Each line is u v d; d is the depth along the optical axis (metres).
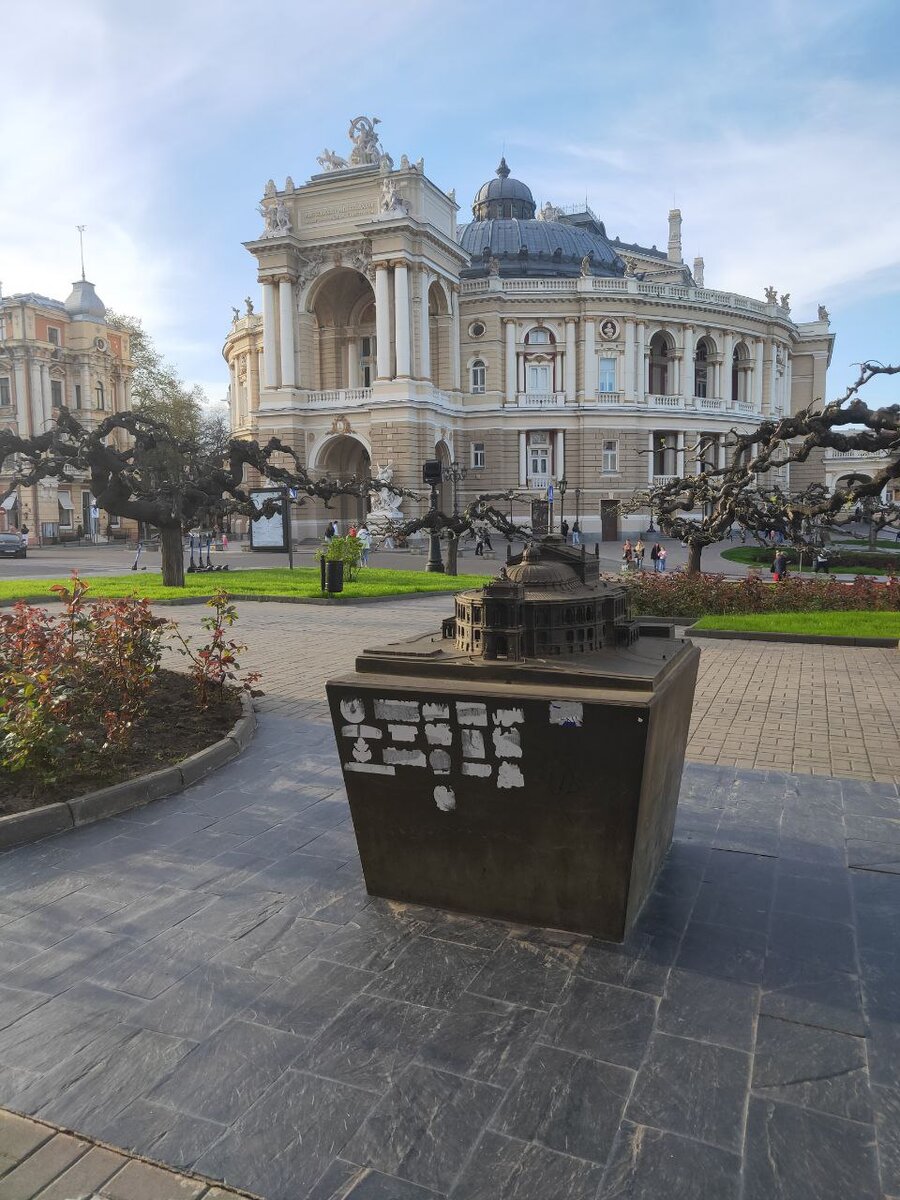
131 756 6.67
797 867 4.77
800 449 17.12
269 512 23.75
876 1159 2.63
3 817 5.37
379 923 4.11
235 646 8.62
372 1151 2.69
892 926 4.08
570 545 4.75
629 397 59.34
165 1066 3.12
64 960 3.86
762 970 3.68
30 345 62.19
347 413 54.44
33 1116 2.88
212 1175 2.62
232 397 71.44
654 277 71.44
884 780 6.56
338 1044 3.21
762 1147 2.68
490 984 3.58
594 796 3.72
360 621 16.73
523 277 63.50
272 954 3.87
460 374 59.88
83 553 50.88
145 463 22.42
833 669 11.54
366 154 54.78
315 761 6.93
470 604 4.22
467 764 3.93
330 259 54.34
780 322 66.25
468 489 59.78
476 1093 2.94
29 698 6.25
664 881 4.57
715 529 19.52
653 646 4.49
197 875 4.75
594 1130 2.76
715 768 6.75
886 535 55.59
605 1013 3.37
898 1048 3.16
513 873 4.02
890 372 15.70
